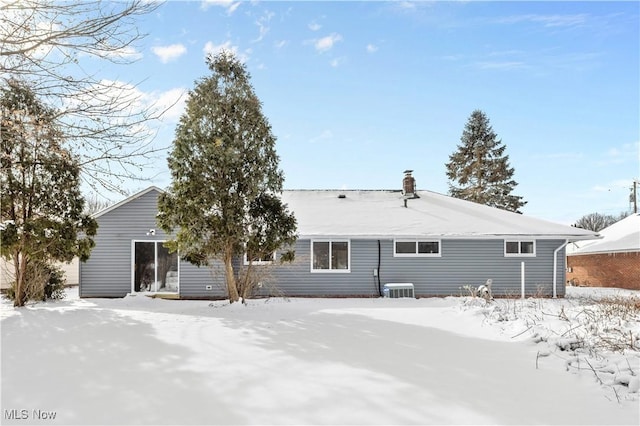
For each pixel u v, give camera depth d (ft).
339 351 22.15
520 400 15.01
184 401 14.60
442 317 33.68
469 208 67.31
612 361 19.04
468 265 55.93
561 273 56.54
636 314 29.58
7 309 39.22
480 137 140.97
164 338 25.18
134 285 53.26
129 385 16.24
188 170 41.06
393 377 17.51
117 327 28.91
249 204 42.68
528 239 55.57
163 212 41.60
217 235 40.81
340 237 54.08
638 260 73.26
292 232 45.16
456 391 15.88
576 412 13.92
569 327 27.07
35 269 45.85
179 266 53.57
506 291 55.77
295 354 21.36
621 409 14.19
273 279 52.70
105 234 53.42
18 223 40.09
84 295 52.85
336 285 55.06
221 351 21.93
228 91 42.22
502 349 22.85
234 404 14.34
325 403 14.49
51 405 14.17
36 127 21.34
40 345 23.17
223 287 53.26
